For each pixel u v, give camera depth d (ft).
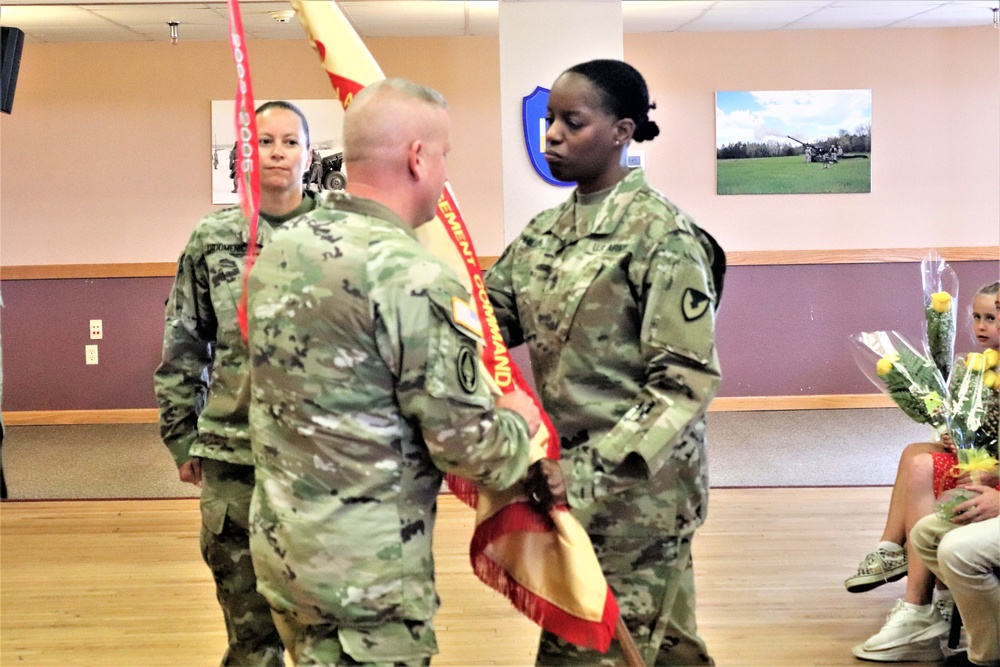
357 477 5.49
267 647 8.47
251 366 5.77
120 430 24.68
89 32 24.09
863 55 25.73
